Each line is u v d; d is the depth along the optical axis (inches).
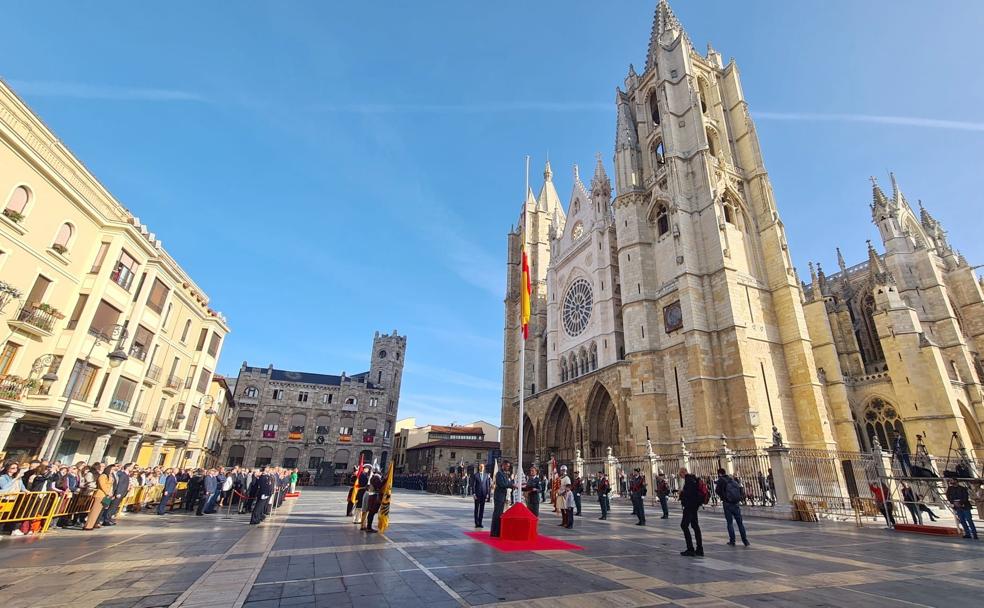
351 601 273.4
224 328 1843.0
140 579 330.3
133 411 1219.2
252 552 445.4
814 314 1701.5
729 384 1364.4
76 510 647.1
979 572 381.1
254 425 3102.9
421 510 989.8
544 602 275.9
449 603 271.0
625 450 1595.7
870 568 393.4
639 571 369.1
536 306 2635.3
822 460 999.0
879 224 2018.9
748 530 669.9
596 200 2185.0
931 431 1440.7
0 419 881.5
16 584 313.7
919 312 1786.4
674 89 1861.5
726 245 1501.0
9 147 859.4
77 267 1015.6
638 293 1701.5
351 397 3371.1
